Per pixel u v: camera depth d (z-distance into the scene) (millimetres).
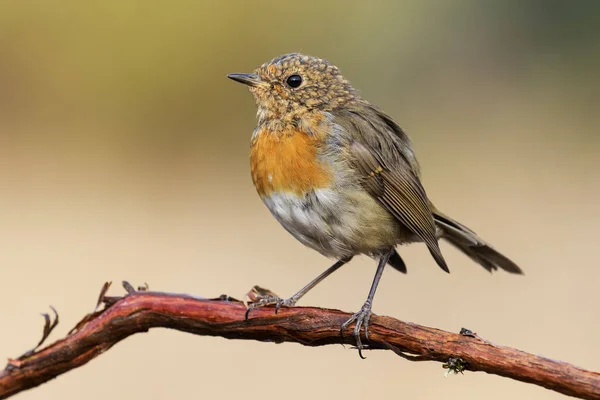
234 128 16391
